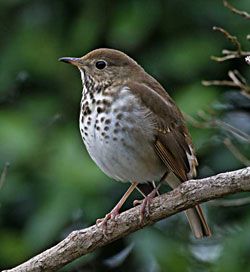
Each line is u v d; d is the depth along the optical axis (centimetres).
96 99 954
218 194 839
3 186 1234
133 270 1315
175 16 1320
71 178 1200
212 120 1111
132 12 1306
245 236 1240
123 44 1320
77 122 1316
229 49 1304
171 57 1296
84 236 882
